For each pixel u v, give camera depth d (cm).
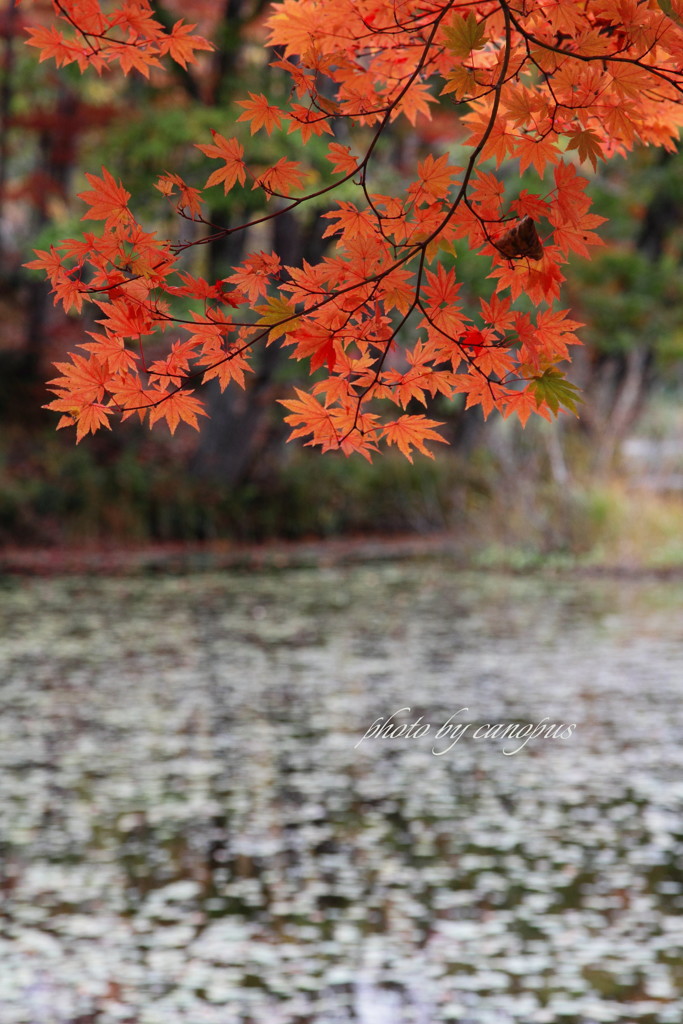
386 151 2577
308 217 2631
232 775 1152
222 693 1476
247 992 725
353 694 1473
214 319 380
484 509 2780
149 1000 719
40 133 3200
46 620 1959
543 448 2775
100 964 770
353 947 796
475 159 379
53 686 1509
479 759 1209
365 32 409
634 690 1474
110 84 3206
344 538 3080
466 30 371
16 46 2983
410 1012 697
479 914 838
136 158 2339
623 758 1199
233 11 2498
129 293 378
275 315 383
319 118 405
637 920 824
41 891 882
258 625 1930
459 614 2031
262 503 3041
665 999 716
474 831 1002
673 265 3080
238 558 2762
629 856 940
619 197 2852
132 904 862
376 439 393
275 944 796
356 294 385
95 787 1113
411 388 391
